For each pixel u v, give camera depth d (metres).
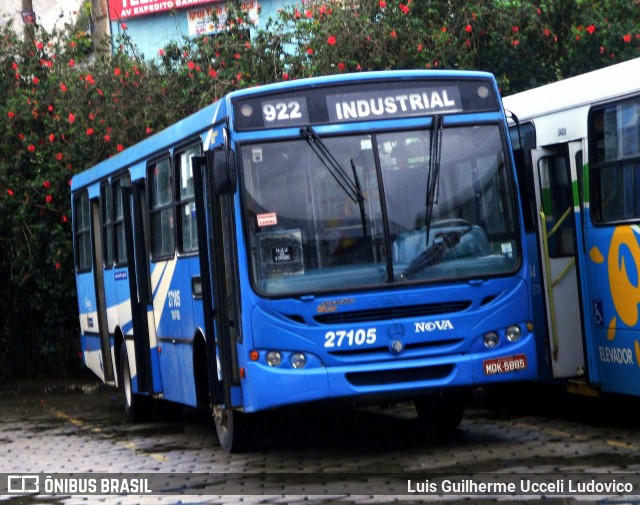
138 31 27.64
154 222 14.34
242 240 10.53
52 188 21.61
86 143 20.91
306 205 10.61
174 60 20.92
